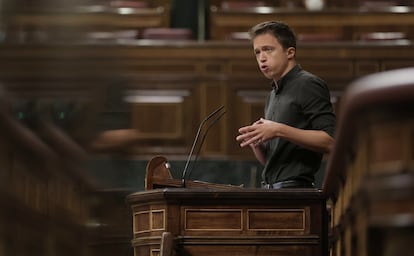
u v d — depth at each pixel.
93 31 6.02
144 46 20.05
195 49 20.05
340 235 9.14
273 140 10.99
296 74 11.18
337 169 8.02
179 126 19.94
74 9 5.61
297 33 21.77
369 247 5.46
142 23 22.19
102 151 6.73
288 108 11.05
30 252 5.33
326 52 20.08
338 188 9.20
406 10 21.64
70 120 5.91
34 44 5.29
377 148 5.25
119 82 7.27
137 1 22.83
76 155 6.11
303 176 10.84
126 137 7.86
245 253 10.07
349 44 20.06
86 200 6.48
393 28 21.72
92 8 6.15
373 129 5.26
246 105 19.88
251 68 20.03
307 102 10.95
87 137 6.26
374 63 20.08
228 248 10.09
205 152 19.69
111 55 6.70
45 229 5.58
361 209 5.91
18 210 5.20
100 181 6.81
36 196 5.46
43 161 5.53
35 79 5.34
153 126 19.94
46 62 5.40
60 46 5.50
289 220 10.11
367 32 21.72
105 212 7.11
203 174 18.92
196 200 10.14
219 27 21.98
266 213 10.11
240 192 10.09
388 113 5.07
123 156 7.87
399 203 5.05
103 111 6.56
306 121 11.02
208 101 20.03
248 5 23.05
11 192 5.14
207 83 20.03
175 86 20.03
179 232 10.13
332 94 19.98
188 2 23.11
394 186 5.06
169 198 10.12
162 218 10.19
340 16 21.69
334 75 20.08
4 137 5.07
